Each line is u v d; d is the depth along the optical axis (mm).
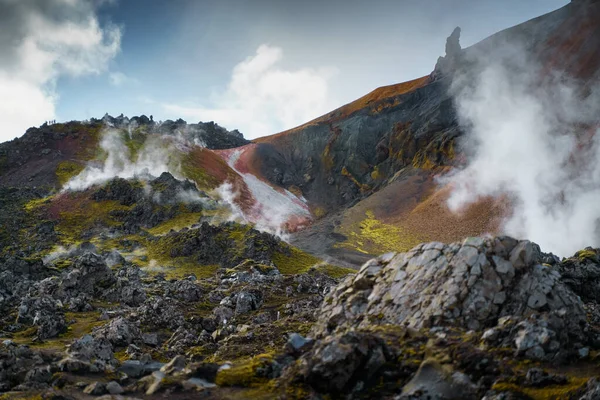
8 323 74438
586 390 29297
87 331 71438
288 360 38406
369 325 41688
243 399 33812
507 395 30109
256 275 115562
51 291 93375
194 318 77750
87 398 36375
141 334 67375
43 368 40938
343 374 33375
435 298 40469
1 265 113875
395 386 33062
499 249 41156
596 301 62656
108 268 100500
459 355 33781
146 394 35969
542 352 34125
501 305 39000
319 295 87875
